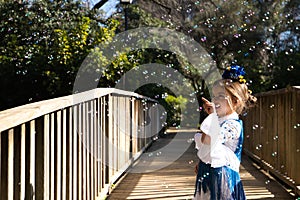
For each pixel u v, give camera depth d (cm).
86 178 340
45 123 230
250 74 1281
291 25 1396
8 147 176
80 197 320
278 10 1399
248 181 504
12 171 181
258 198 412
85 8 1012
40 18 873
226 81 291
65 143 279
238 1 1373
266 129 577
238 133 284
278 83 1109
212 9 1360
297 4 1395
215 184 277
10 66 781
